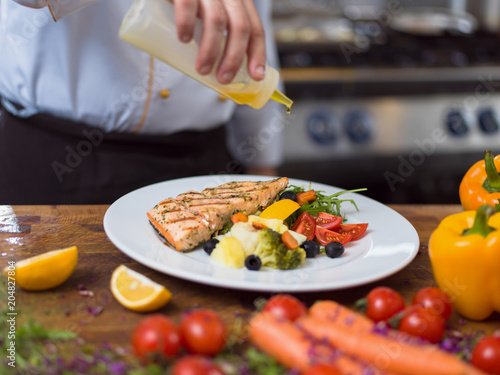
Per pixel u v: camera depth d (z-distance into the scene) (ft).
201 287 2.01
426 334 1.65
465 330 1.82
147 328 1.53
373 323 1.63
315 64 5.63
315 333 1.54
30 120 3.08
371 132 5.52
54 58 2.94
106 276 2.04
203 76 2.09
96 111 3.08
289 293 1.98
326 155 5.45
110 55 2.97
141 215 2.40
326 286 1.84
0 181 3.17
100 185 3.20
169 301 1.90
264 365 1.52
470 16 7.20
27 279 1.86
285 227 2.24
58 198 3.20
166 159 3.31
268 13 3.85
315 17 6.56
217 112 3.42
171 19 2.02
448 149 5.81
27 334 1.63
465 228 1.91
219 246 2.09
